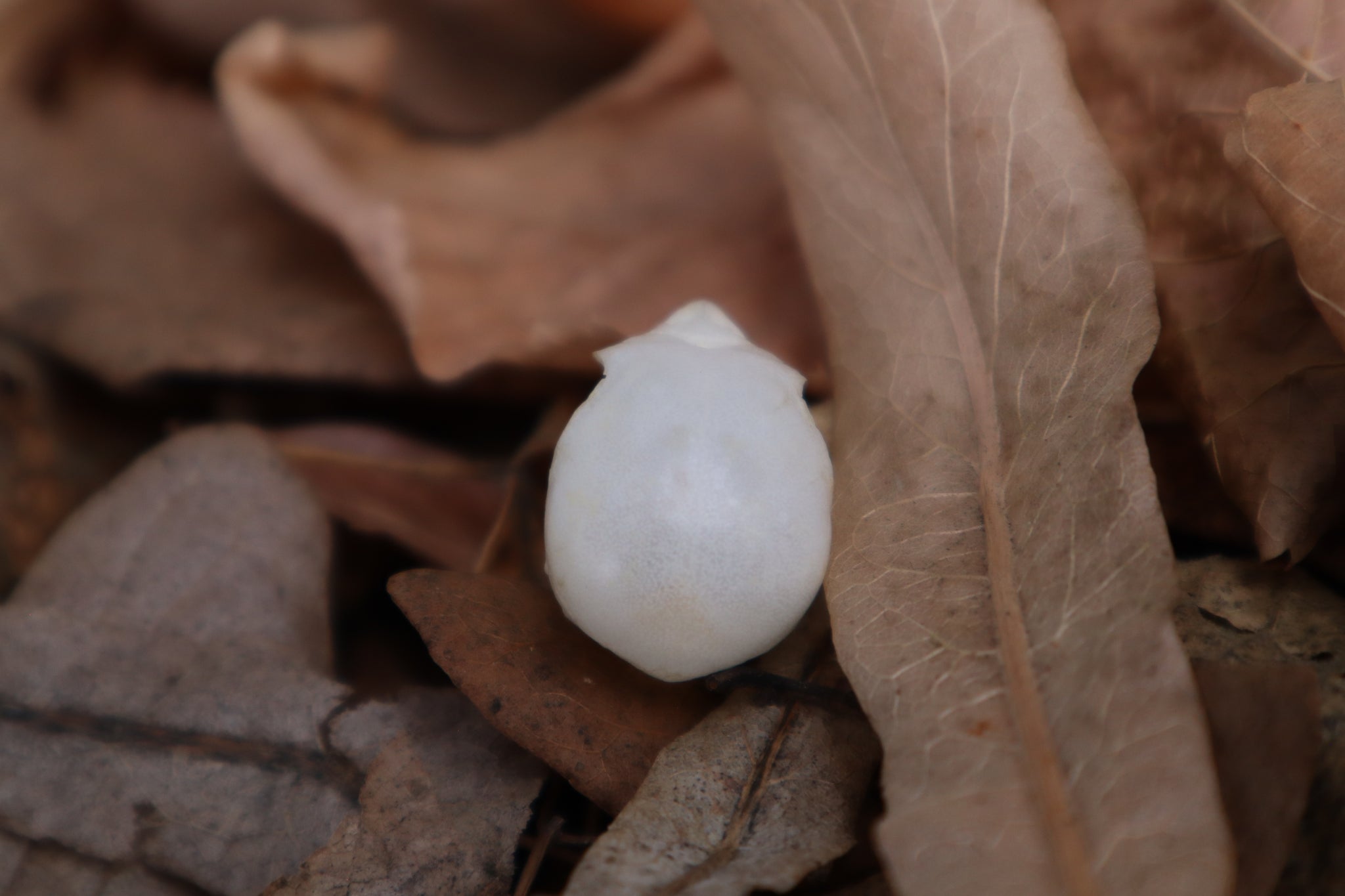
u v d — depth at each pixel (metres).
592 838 0.08
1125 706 0.07
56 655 0.08
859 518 0.08
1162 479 0.08
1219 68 0.08
